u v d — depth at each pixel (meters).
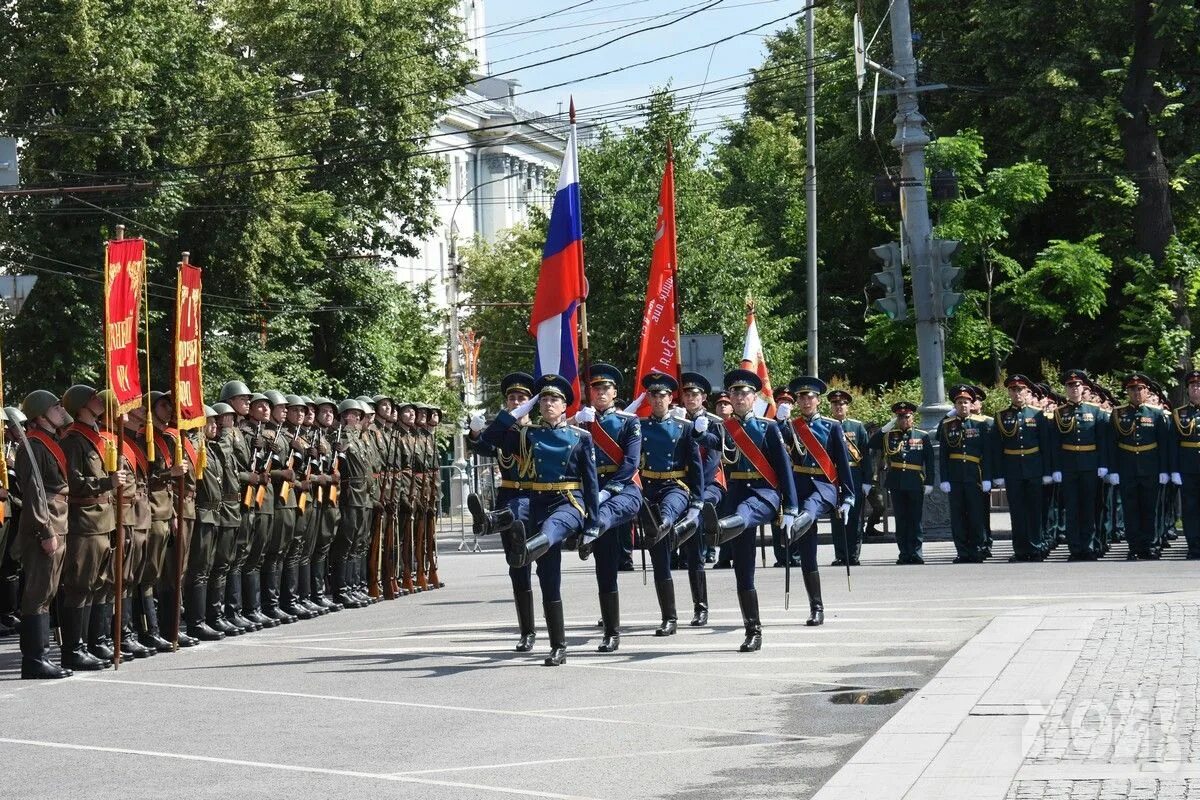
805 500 14.77
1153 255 38.34
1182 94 39.41
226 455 16.17
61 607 13.55
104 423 13.97
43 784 8.62
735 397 13.90
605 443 13.68
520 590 13.66
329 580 19.33
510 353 63.59
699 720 10.05
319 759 9.11
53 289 34.38
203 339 39.25
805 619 15.37
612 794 8.03
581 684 11.70
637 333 39.75
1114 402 25.31
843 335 50.84
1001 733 8.75
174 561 14.94
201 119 37.41
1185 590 16.47
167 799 8.14
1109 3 38.91
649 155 40.38
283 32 44.38
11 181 27.80
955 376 39.41
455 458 59.88
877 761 8.20
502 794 8.06
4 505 14.80
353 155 45.22
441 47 48.12
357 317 47.94
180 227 38.84
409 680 12.19
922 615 15.17
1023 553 22.72
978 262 42.03
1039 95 39.84
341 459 19.23
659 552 14.43
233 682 12.42
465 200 82.38
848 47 47.94
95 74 33.53
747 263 40.97
